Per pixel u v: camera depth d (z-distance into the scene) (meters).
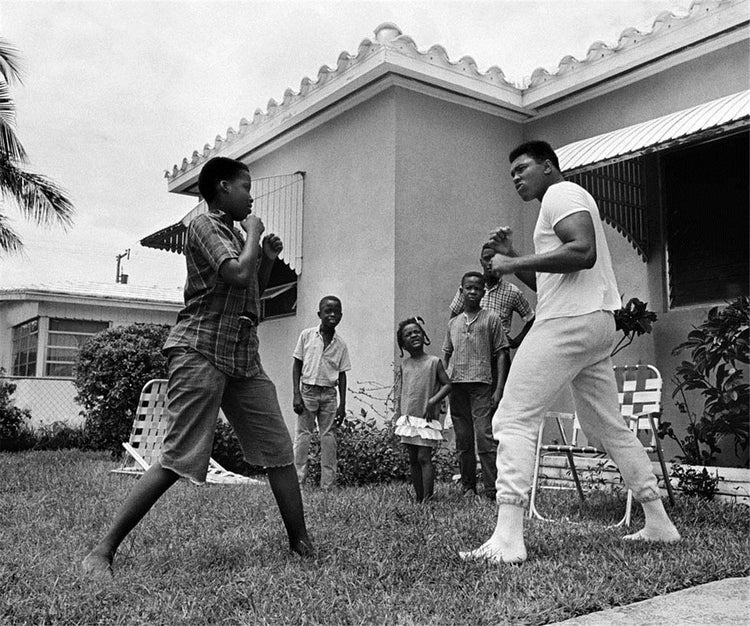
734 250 6.45
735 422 5.68
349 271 7.78
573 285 3.36
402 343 5.41
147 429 7.79
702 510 4.54
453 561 3.09
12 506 4.80
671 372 6.75
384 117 7.46
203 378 3.09
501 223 7.99
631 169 7.09
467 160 7.79
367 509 4.50
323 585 2.73
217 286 3.19
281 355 9.02
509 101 7.79
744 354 5.60
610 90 7.34
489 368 5.48
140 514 3.03
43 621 2.35
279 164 9.13
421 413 5.19
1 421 12.48
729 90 6.41
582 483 5.94
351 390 7.15
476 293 5.46
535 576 2.85
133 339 10.43
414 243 7.33
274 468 3.31
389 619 2.34
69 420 14.59
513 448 3.27
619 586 2.71
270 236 3.47
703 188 6.70
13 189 12.32
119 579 2.83
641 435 6.85
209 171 3.44
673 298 6.86
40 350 15.27
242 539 3.60
